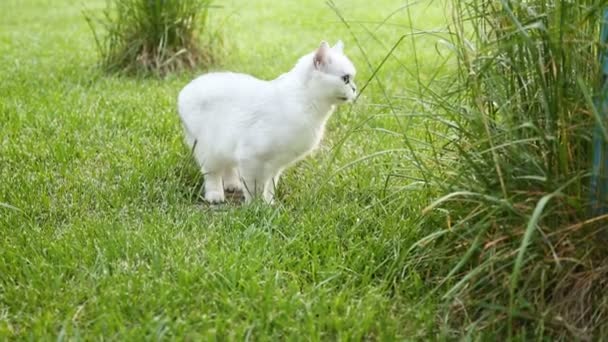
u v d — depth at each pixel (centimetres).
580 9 305
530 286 318
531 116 325
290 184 485
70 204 441
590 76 306
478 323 317
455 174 352
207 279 346
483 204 328
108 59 788
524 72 324
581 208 311
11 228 405
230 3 1239
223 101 440
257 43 934
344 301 336
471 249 313
